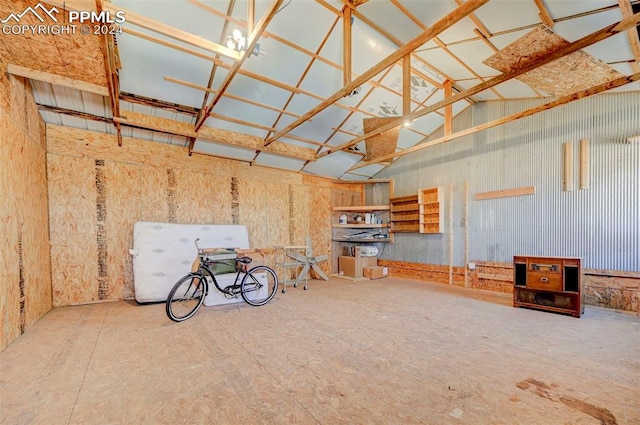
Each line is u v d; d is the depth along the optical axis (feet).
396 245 24.13
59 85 11.48
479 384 6.79
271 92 14.58
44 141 13.47
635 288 12.92
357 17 11.78
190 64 12.25
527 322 11.54
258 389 6.57
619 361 8.00
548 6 8.99
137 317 12.19
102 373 7.32
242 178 19.83
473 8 7.13
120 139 15.14
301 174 22.99
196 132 15.83
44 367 7.64
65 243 14.05
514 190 17.07
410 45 8.74
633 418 5.53
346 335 10.06
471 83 16.07
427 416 5.60
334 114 17.34
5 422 5.44
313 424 5.37
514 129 17.22
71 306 13.96
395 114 17.94
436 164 21.49
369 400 6.14
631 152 13.20
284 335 10.05
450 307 13.94
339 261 25.20
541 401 6.10
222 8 10.39
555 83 13.25
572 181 14.88
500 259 17.72
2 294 8.84
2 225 8.96
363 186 26.99
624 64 10.99
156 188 16.60
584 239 14.42
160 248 15.25
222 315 12.52
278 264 18.78
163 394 6.38
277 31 11.64
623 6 8.46
